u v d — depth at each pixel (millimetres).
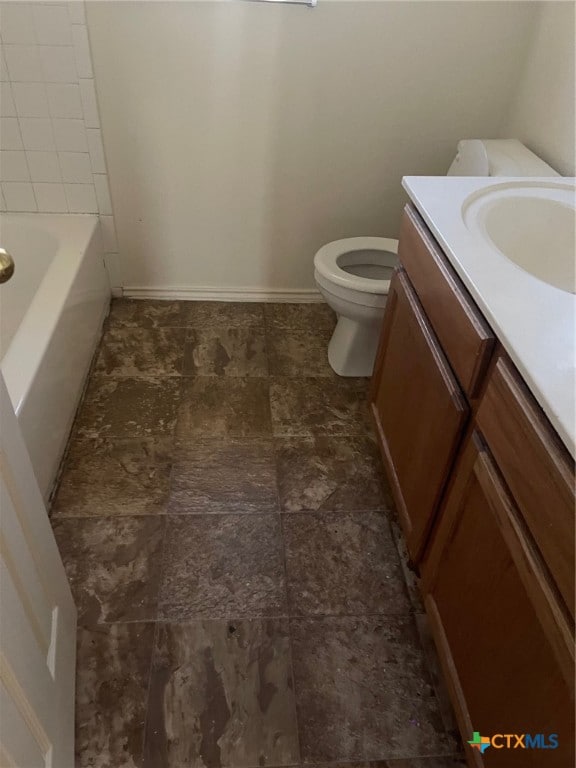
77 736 1213
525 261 1432
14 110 2020
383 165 2271
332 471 1830
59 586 1194
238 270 2516
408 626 1448
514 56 2049
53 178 2182
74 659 1286
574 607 761
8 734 794
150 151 2180
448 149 2250
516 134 2117
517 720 920
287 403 2072
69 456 1800
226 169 2242
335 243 2141
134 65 1995
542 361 900
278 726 1251
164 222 2357
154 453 1837
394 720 1275
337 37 1977
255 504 1707
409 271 1465
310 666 1354
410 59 2035
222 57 1997
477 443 1073
